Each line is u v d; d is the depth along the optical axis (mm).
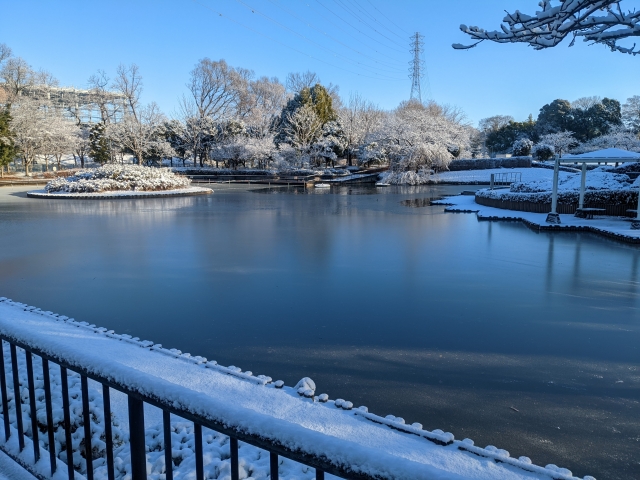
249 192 29203
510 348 4438
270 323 5152
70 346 1821
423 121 40875
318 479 1210
